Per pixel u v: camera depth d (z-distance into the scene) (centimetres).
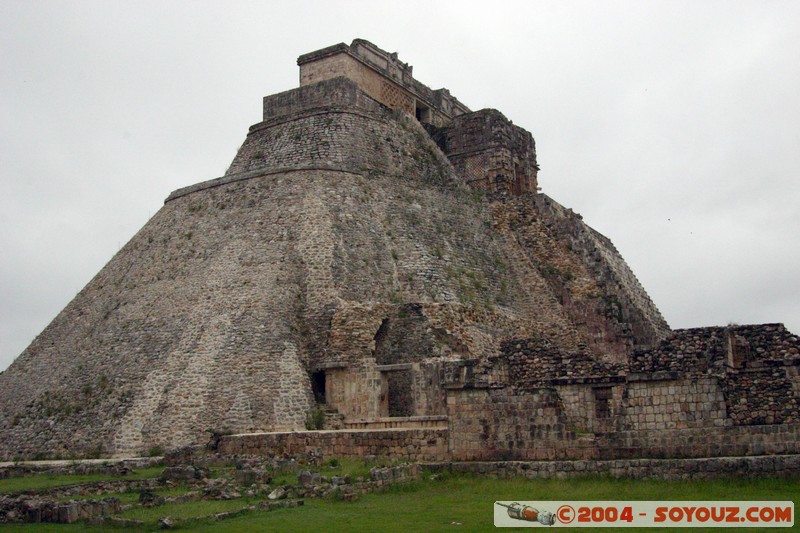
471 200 5391
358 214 4856
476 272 4872
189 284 4550
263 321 4141
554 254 5034
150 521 2050
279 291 4322
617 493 2334
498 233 5272
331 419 3872
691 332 3244
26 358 4788
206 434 3650
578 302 4803
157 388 3872
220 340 4047
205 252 4756
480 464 2723
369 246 4697
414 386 3881
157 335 4259
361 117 5581
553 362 3419
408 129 5816
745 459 2373
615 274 4844
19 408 4259
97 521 2094
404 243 4812
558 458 2695
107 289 4991
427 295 4512
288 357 3997
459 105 6925
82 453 3697
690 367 3170
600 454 2641
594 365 3366
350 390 3991
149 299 4612
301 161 5350
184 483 2686
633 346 4631
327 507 2283
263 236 4691
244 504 2303
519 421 2777
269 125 5741
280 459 2992
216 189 5253
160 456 3456
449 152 5931
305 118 5603
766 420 2516
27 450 3884
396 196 5116
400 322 4256
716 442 2509
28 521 2172
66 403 4078
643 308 4891
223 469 2933
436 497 2439
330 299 4297
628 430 2642
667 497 2239
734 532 1859
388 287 4544
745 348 3206
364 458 2991
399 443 3014
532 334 4722
